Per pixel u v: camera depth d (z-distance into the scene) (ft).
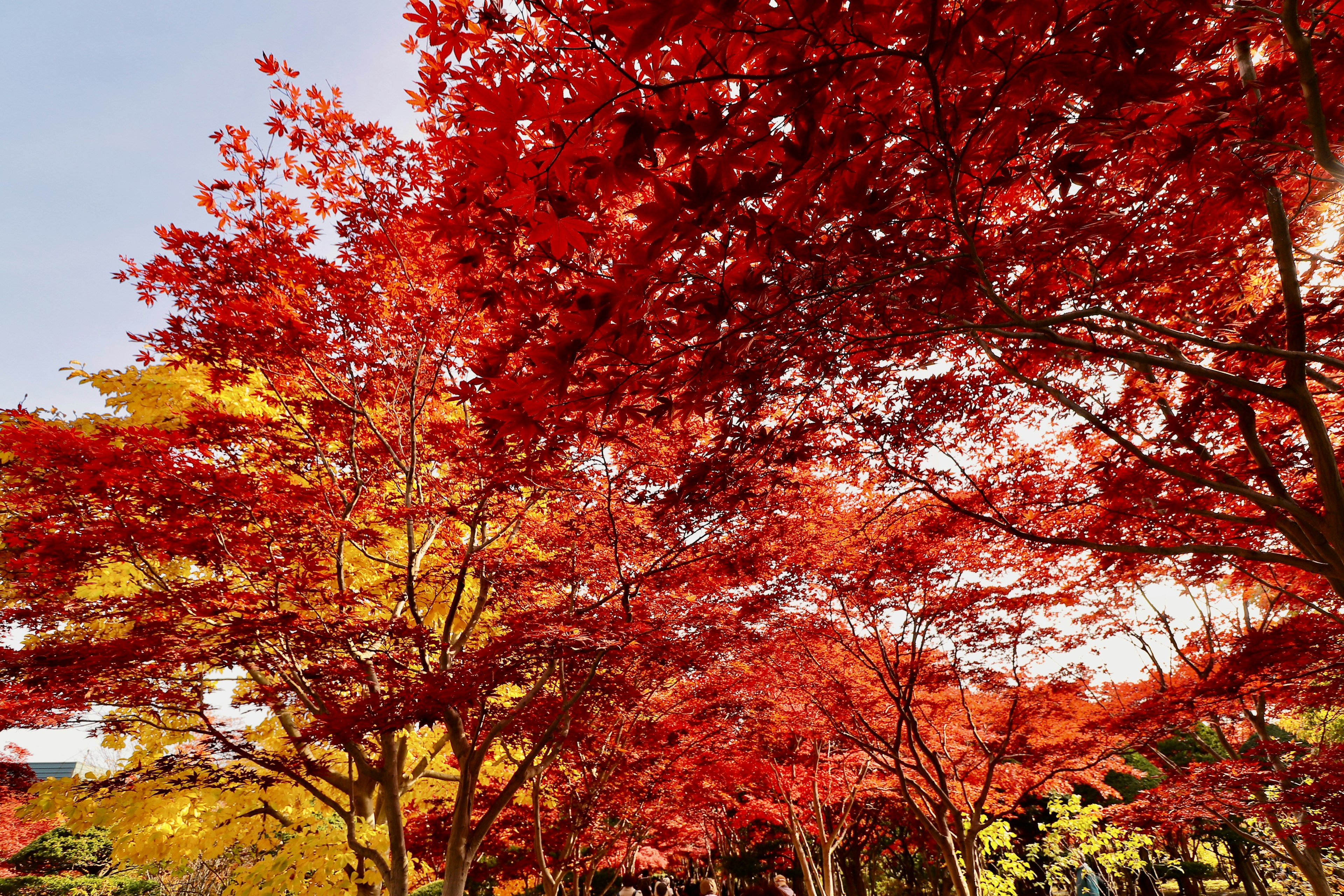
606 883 64.39
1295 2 9.33
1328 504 11.93
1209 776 26.48
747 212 7.89
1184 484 17.44
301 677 21.16
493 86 6.64
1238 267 16.05
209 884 63.46
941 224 11.67
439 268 20.52
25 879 69.56
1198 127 9.65
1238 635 32.65
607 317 8.21
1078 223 11.54
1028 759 30.45
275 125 20.27
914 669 29.96
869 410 18.58
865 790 46.73
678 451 19.72
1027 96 7.60
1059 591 27.22
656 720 32.71
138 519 19.20
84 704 19.76
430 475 24.53
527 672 22.02
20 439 16.74
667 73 6.65
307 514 19.44
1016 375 15.61
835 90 7.11
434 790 31.04
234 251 20.04
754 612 24.44
